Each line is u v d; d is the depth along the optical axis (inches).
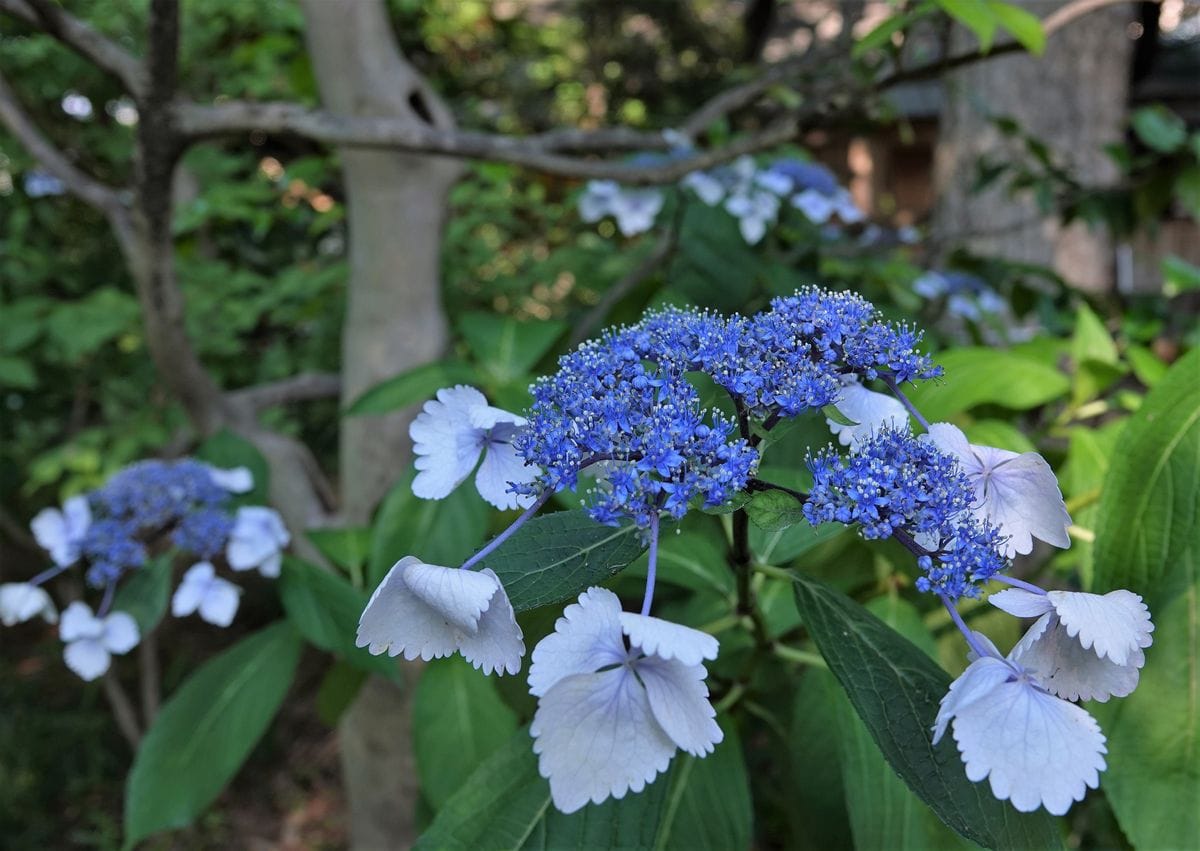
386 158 24.2
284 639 20.3
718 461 8.7
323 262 47.2
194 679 20.1
